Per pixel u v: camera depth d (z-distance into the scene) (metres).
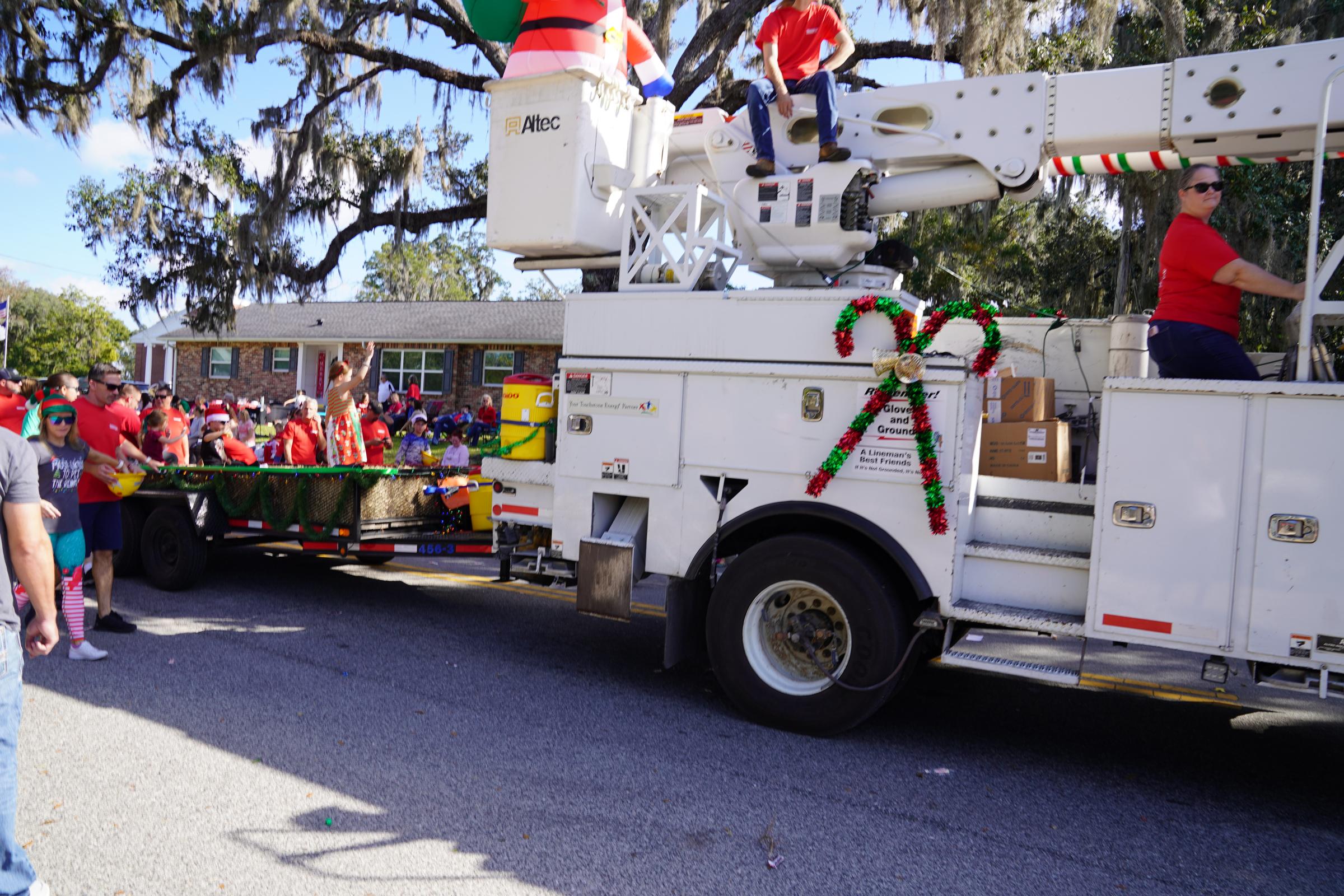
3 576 2.68
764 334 5.15
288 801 3.83
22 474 2.84
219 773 4.09
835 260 5.79
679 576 5.36
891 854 3.59
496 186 6.11
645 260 5.65
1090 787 4.43
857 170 5.60
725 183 6.15
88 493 6.26
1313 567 3.91
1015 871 3.49
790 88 5.91
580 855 3.47
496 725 4.89
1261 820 4.09
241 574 8.91
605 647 6.73
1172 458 4.17
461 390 30.64
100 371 6.40
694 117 6.34
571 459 5.70
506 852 3.47
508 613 7.71
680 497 5.36
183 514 7.84
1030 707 5.79
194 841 3.46
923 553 4.71
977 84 5.61
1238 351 4.39
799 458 5.04
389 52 14.75
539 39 5.95
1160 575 4.19
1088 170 5.97
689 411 5.34
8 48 13.65
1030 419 5.38
